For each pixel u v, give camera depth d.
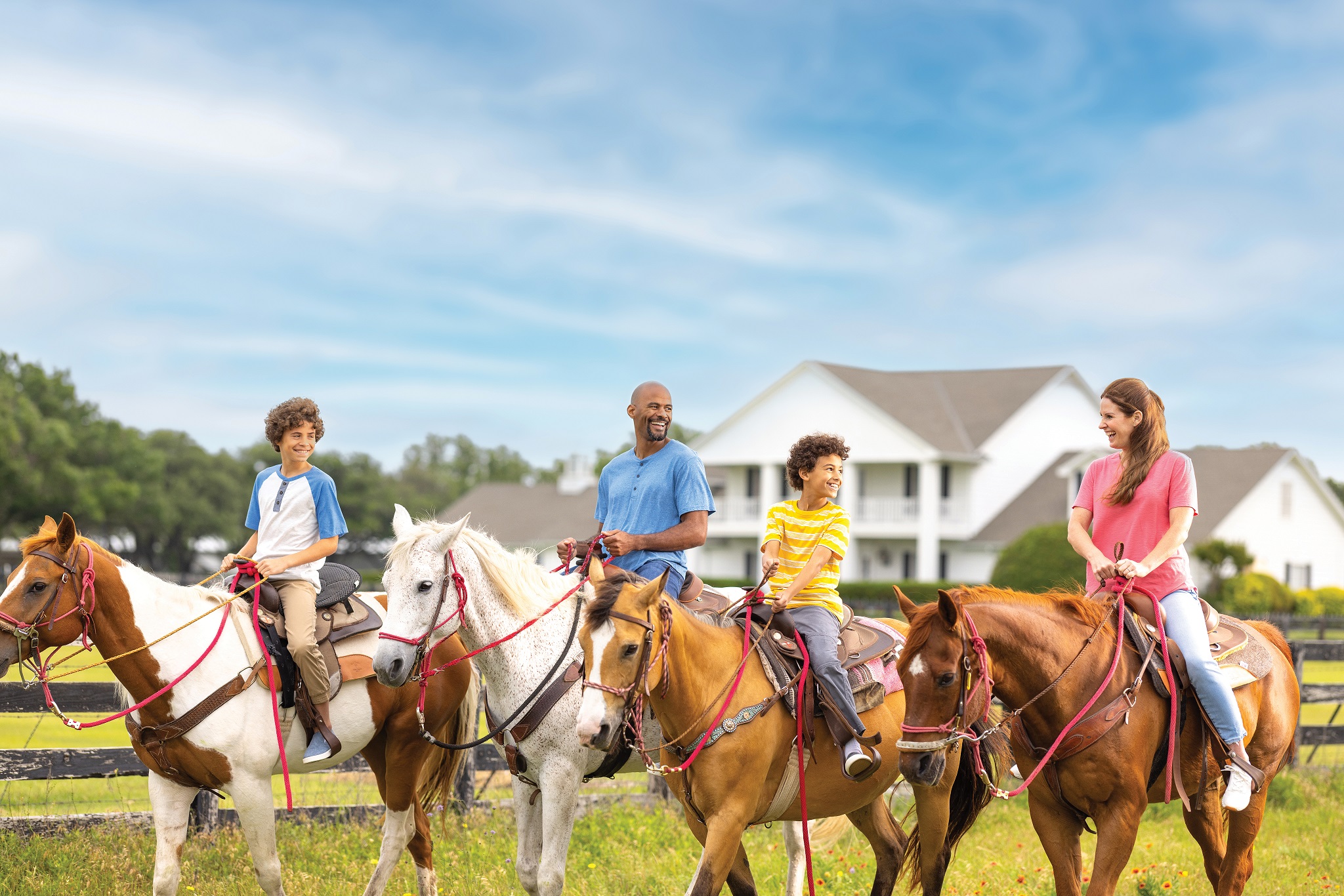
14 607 5.14
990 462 39.38
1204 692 5.05
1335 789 10.18
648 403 5.87
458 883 6.64
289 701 5.74
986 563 38.72
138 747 5.48
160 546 69.44
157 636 5.43
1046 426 41.69
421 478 88.75
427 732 6.11
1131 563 4.98
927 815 5.82
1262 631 6.18
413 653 5.25
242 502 69.75
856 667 5.44
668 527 5.83
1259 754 5.77
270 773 5.66
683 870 7.04
